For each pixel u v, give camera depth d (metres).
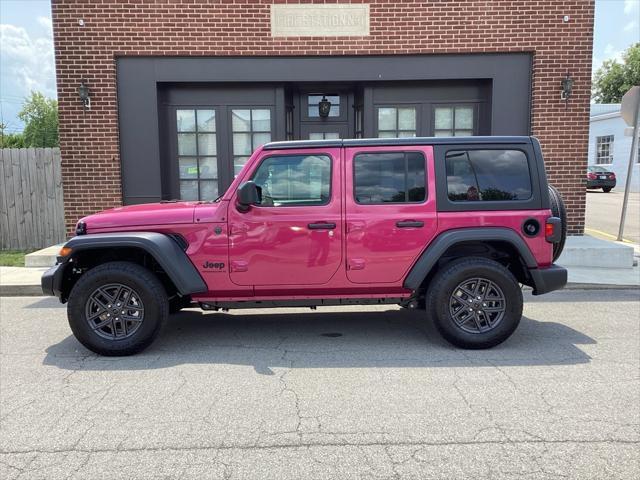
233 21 9.79
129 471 3.06
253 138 10.38
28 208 11.08
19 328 6.17
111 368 4.76
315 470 3.05
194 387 4.29
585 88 9.91
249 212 5.10
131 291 5.03
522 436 3.42
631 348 5.20
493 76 10.00
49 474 3.03
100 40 9.72
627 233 12.79
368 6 9.80
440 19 9.83
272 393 4.15
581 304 7.03
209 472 3.04
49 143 43.91
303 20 9.83
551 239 5.17
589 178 27.39
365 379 4.42
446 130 10.41
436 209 5.14
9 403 4.02
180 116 10.28
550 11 9.77
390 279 5.19
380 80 10.06
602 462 3.10
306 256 5.11
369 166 5.17
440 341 5.47
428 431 3.50
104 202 10.01
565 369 4.62
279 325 6.16
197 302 5.30
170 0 9.71
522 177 5.21
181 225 5.09
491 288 5.13
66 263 5.04
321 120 10.91
